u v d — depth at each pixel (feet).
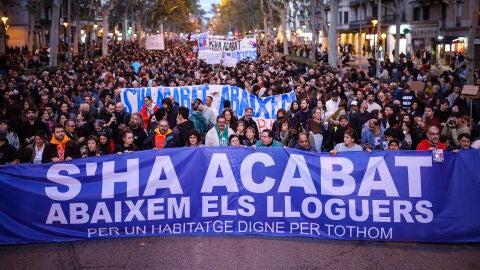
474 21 61.67
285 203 24.80
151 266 21.48
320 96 46.34
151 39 124.77
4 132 27.30
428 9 176.65
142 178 24.70
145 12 269.44
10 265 21.68
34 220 24.09
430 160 24.02
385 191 24.17
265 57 132.98
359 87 55.83
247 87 56.59
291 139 30.83
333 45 115.03
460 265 21.52
